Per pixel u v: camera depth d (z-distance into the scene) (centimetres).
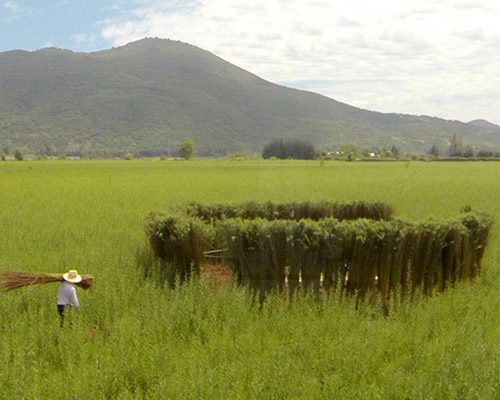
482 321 846
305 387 606
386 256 988
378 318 904
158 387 607
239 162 11544
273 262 1003
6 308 878
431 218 1102
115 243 1503
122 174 6169
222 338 742
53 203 2723
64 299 848
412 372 677
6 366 642
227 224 1024
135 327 784
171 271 1103
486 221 1145
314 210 1574
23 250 1384
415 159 14600
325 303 884
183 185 4272
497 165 9925
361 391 604
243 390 611
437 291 1038
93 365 655
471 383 603
